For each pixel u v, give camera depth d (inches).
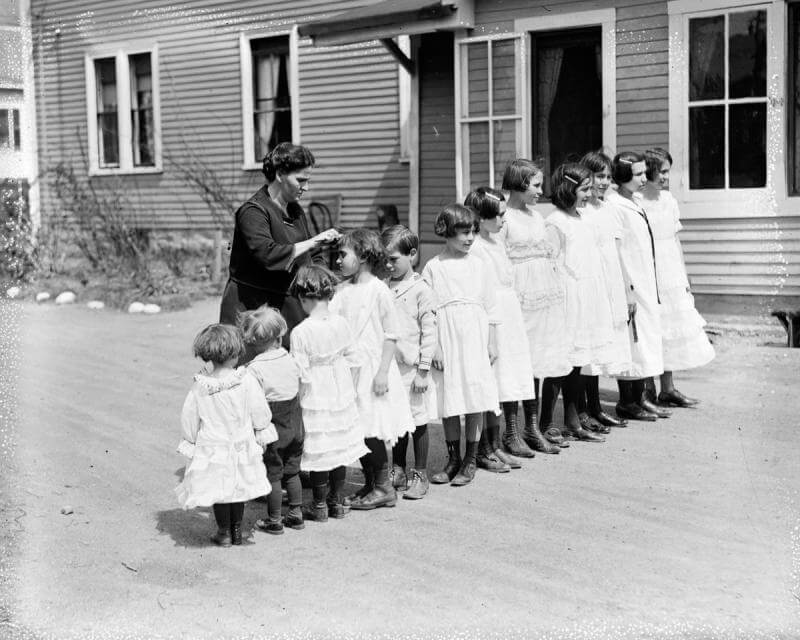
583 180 241.3
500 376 223.6
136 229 627.8
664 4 388.2
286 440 186.5
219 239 577.9
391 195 549.0
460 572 162.6
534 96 428.5
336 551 174.9
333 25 458.9
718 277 382.6
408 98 536.7
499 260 225.0
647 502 198.1
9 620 144.4
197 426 177.3
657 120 394.3
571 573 161.2
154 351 397.1
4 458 238.7
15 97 626.2
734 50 375.9
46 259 613.3
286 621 144.3
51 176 633.0
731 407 274.5
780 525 181.2
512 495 205.5
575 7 409.7
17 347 403.9
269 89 596.1
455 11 425.1
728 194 377.7
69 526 190.2
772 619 141.6
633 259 264.5
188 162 627.5
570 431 250.2
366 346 197.8
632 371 262.4
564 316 240.4
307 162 204.2
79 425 274.4
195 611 148.8
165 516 197.5
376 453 199.8
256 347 187.3
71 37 637.9
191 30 614.9
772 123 369.7
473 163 441.4
